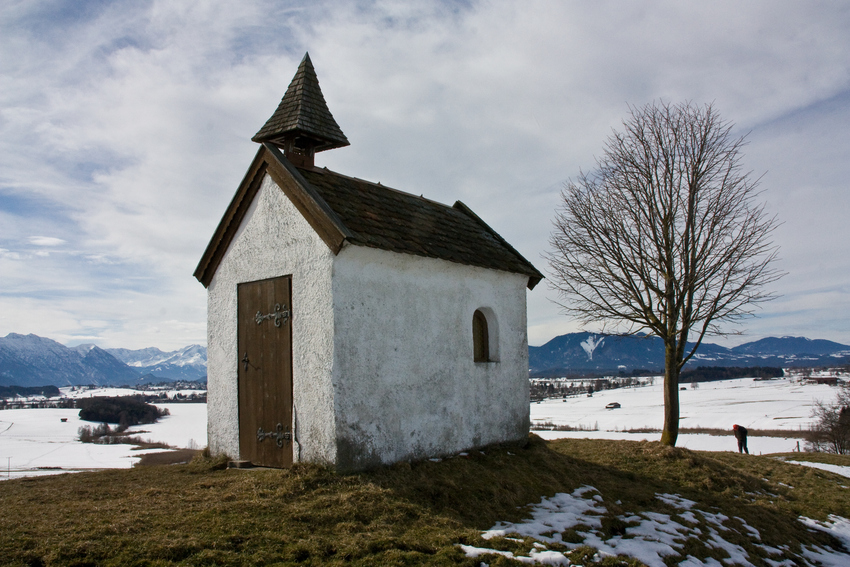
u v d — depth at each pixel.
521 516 7.84
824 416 44.62
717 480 11.56
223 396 9.75
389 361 8.69
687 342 18.31
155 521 5.97
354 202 9.57
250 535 5.72
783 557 8.32
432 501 7.60
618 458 12.39
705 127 17.88
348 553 5.53
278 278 8.91
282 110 10.73
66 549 5.00
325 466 7.79
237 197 9.70
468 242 11.10
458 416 9.88
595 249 18.39
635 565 6.42
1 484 8.29
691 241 17.45
